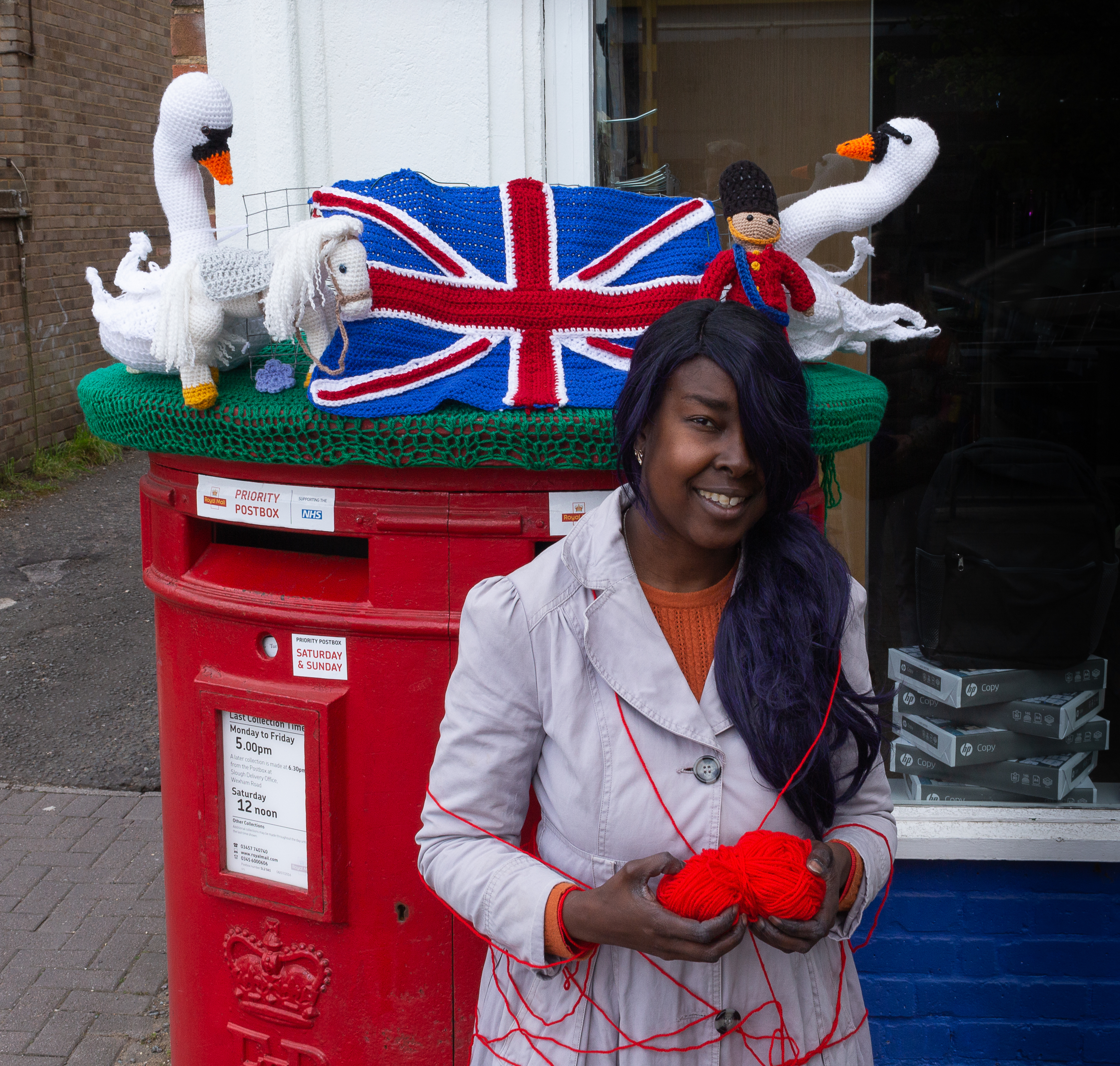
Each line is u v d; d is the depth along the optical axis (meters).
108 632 5.58
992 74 2.90
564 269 1.66
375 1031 1.66
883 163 1.83
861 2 2.75
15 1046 2.77
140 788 4.13
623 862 1.24
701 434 1.16
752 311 1.20
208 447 1.55
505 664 1.26
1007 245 3.03
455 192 1.72
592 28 2.54
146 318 1.57
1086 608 2.76
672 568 1.29
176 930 1.81
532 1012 1.29
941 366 3.03
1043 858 2.50
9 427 8.12
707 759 1.24
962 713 2.78
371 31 2.50
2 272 8.00
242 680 1.62
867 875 1.29
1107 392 3.12
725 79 2.77
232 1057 1.76
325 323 1.50
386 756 1.57
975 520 2.84
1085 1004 2.59
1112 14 2.86
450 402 1.49
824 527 1.71
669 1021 1.25
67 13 8.69
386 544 1.53
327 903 1.60
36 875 3.55
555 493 1.50
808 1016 1.31
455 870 1.25
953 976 2.60
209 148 1.65
